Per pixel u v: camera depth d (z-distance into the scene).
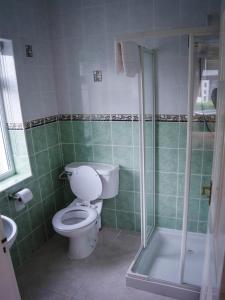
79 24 2.33
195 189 2.33
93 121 2.54
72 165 2.64
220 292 0.58
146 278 1.93
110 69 2.34
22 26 2.14
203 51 1.63
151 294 1.91
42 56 2.39
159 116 2.30
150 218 2.51
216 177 0.98
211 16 1.87
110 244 2.51
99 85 2.42
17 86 2.14
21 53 2.16
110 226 2.80
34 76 2.31
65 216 2.44
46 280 2.10
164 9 2.05
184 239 1.74
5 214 2.06
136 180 2.53
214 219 0.94
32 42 2.26
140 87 1.86
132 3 2.12
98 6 2.22
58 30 2.42
